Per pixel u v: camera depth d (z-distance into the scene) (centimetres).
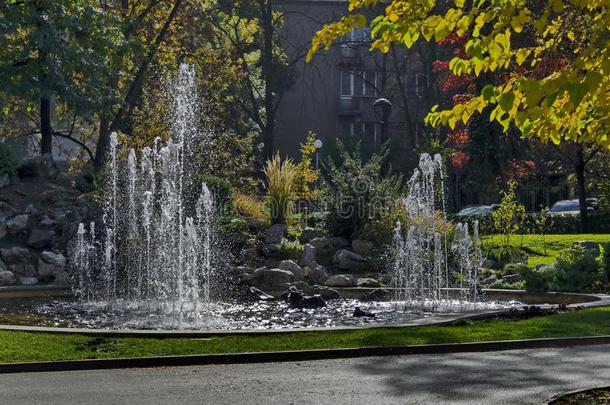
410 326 1516
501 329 1497
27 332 1392
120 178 2744
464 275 2508
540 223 3234
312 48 753
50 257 2456
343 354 1291
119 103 3422
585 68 673
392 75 6694
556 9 693
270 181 2981
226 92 5328
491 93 683
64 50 3142
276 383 1076
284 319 1772
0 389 1028
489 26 3588
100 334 1384
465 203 5144
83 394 997
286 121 6644
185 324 1689
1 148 2878
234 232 2692
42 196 2792
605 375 1137
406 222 2714
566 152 4828
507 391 1027
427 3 723
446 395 1002
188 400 965
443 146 4659
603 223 4272
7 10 3066
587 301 2136
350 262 2606
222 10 5078
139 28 4103
